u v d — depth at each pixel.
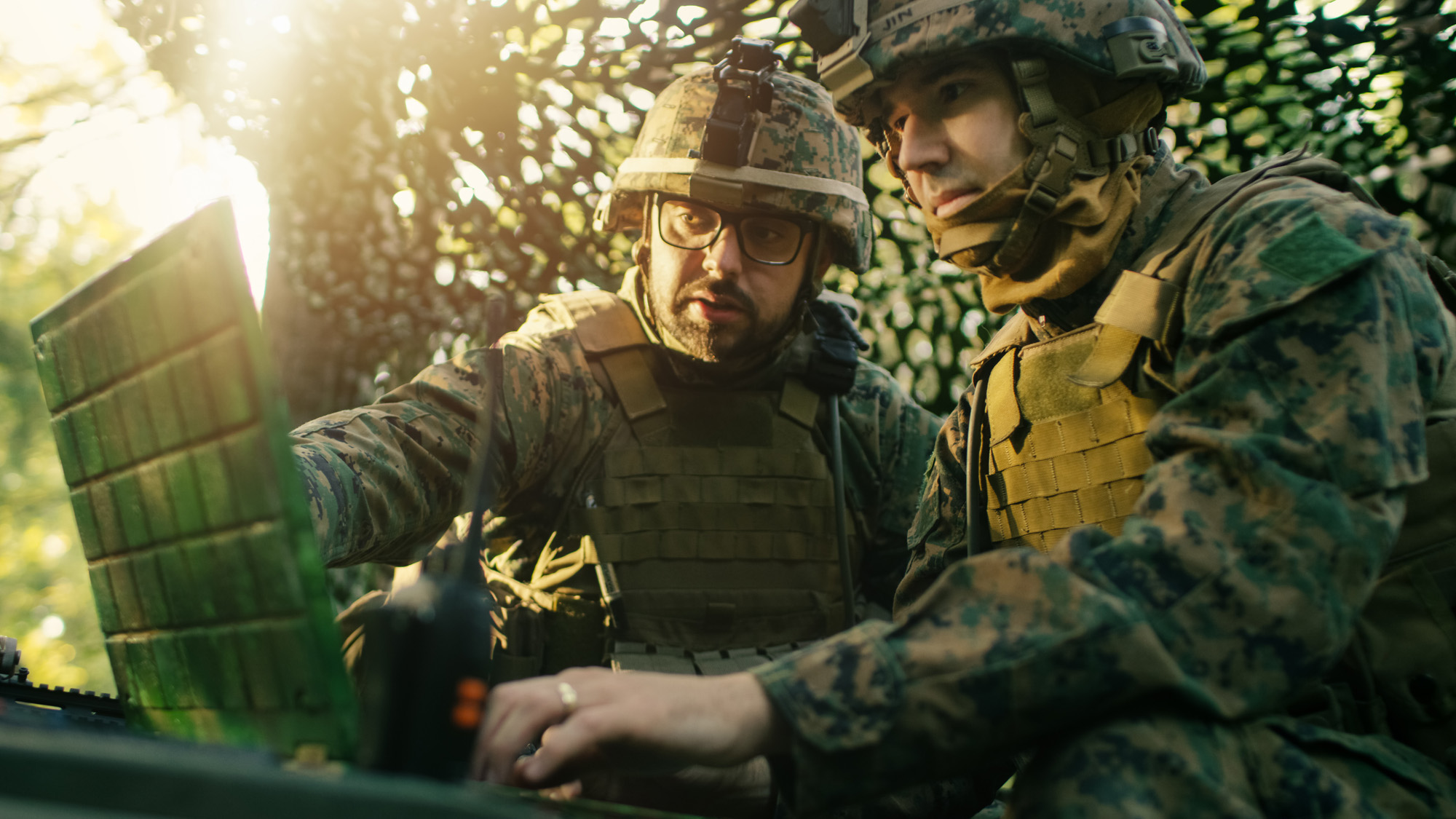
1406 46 1.82
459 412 1.52
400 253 2.44
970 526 1.26
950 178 1.12
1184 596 0.75
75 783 0.39
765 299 1.66
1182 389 0.92
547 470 1.65
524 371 1.62
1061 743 0.76
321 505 1.23
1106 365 1.05
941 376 2.37
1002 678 0.73
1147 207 1.13
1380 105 1.91
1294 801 0.76
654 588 1.63
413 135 2.22
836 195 1.68
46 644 10.16
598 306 1.77
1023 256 1.13
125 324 0.67
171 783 0.40
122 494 0.71
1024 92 1.08
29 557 11.23
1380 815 0.78
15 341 11.37
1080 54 1.06
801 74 2.11
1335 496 0.78
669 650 1.61
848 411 1.80
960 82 1.11
